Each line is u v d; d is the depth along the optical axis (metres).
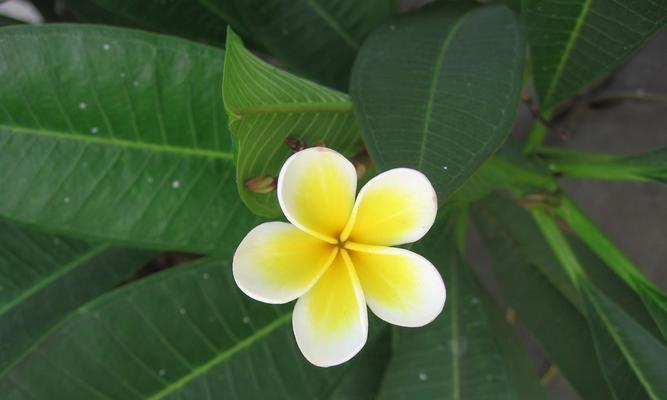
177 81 0.37
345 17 0.49
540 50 0.44
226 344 0.42
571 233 0.56
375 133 0.33
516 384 0.49
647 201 0.65
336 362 0.27
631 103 0.67
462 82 0.36
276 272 0.27
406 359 0.46
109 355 0.40
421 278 0.27
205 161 0.38
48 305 0.44
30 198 0.36
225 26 0.51
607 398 0.49
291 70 0.50
